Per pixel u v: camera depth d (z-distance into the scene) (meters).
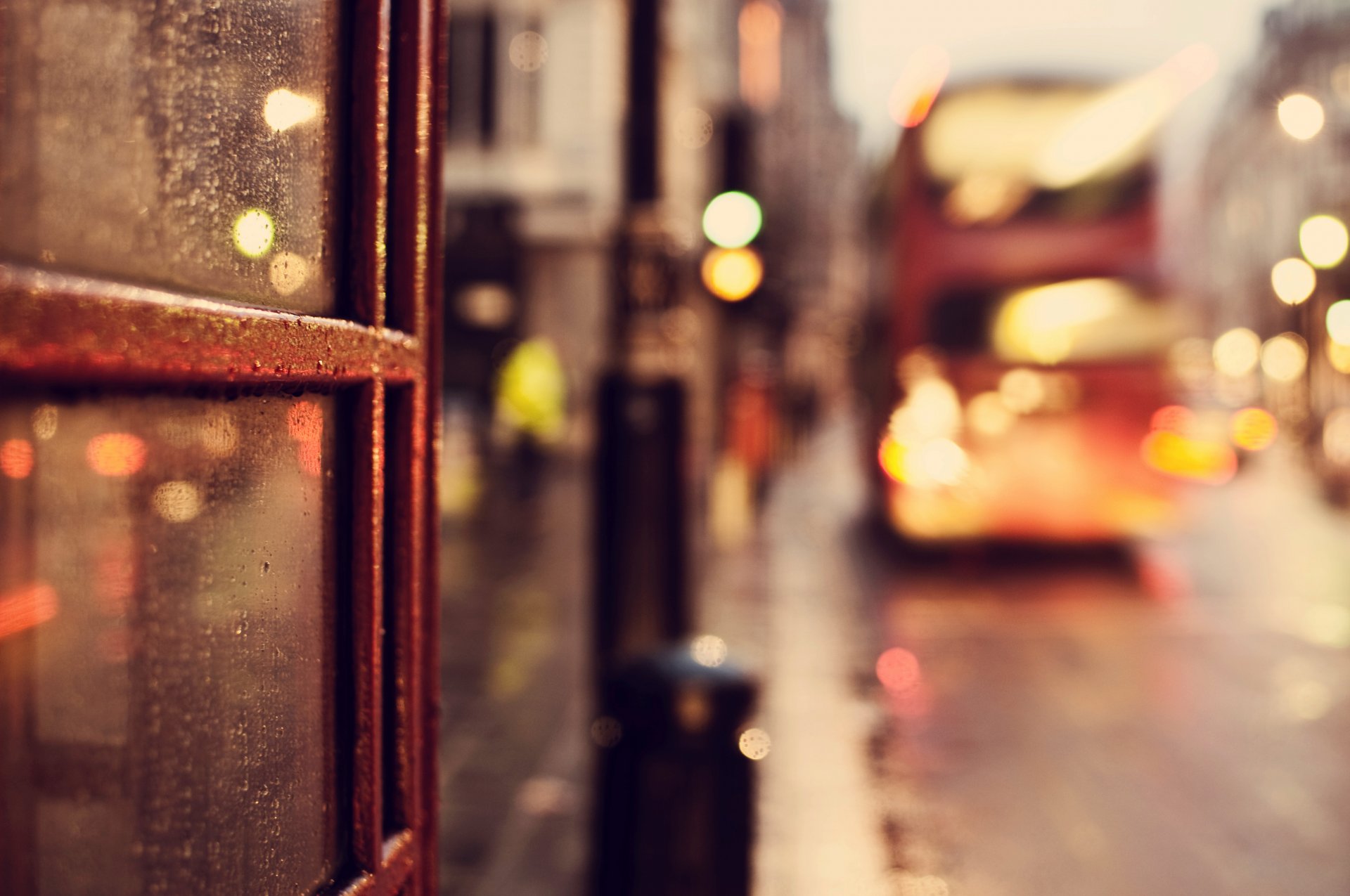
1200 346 11.07
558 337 24.62
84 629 0.86
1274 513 17.20
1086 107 10.81
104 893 0.89
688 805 2.98
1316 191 12.59
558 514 15.68
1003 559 12.24
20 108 0.77
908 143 11.11
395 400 1.54
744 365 24.00
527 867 4.23
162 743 0.97
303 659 1.26
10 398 0.77
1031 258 10.84
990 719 6.40
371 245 1.38
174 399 0.97
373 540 1.37
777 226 21.45
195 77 1.01
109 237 0.88
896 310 11.24
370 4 1.38
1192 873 4.38
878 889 4.21
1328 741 5.97
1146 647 8.13
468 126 24.84
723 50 30.19
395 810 1.54
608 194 24.53
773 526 15.20
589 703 6.40
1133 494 10.84
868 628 8.82
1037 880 4.31
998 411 10.95
